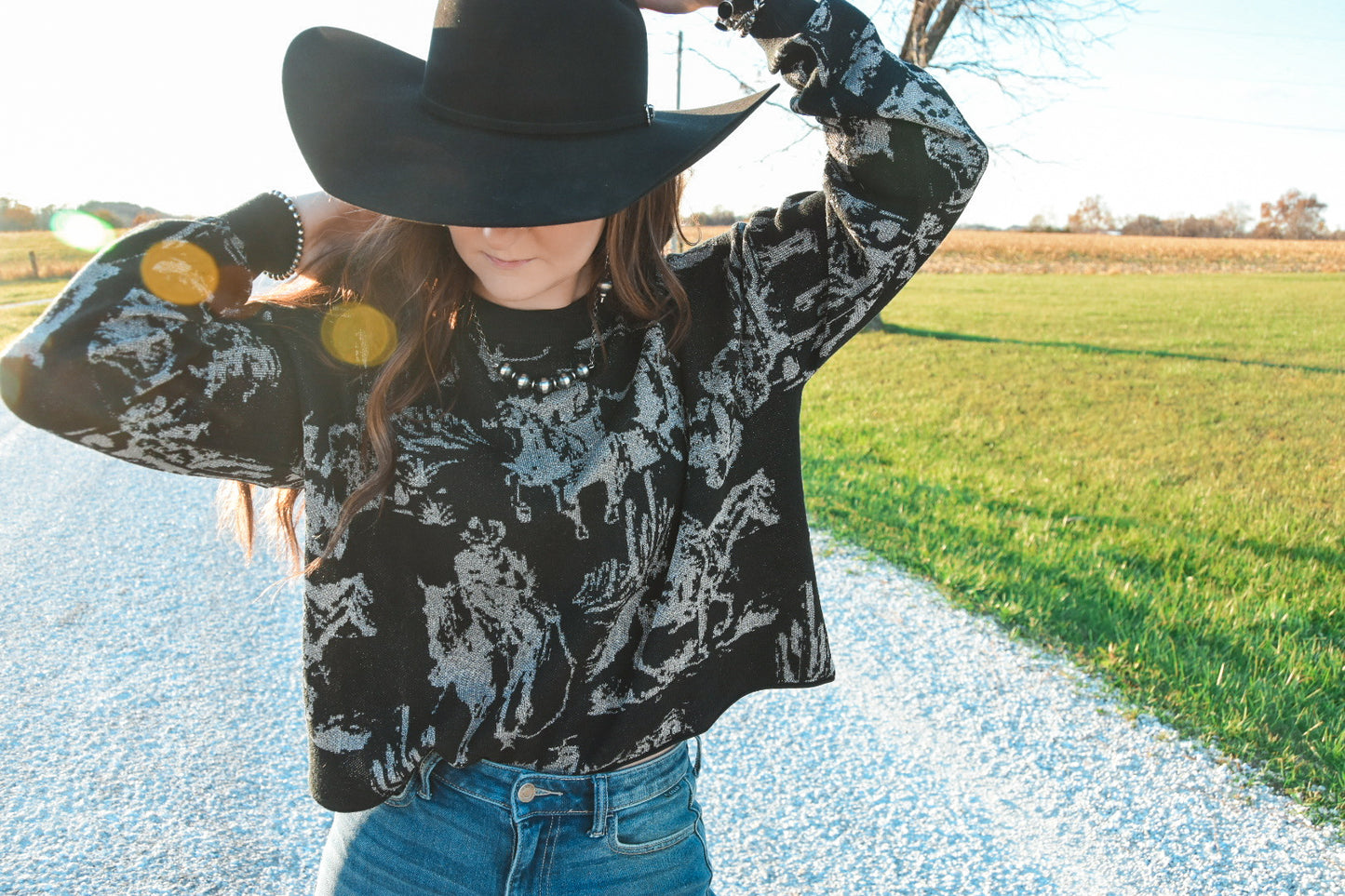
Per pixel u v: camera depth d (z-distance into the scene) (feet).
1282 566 17.01
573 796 3.95
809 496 20.20
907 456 26.02
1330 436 31.53
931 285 118.93
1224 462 27.04
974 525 18.40
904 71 3.75
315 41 3.52
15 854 8.27
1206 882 8.34
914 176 3.71
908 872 8.47
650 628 3.89
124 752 9.90
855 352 54.08
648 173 3.19
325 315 3.59
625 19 3.32
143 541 16.97
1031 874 8.45
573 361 3.77
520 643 3.75
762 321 3.92
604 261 3.78
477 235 3.28
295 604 13.92
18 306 71.26
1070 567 15.98
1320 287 117.60
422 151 3.22
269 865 8.26
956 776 9.95
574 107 3.25
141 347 3.11
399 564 3.64
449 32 3.26
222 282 3.43
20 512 18.97
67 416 3.04
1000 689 11.75
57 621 13.23
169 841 8.52
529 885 3.95
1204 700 11.27
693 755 10.30
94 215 167.94
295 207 3.63
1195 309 86.84
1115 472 25.16
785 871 8.48
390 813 4.01
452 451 3.60
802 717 11.10
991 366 48.62
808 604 4.14
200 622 13.25
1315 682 11.93
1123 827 9.12
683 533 3.84
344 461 3.54
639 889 4.10
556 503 3.65
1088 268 157.07
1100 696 11.59
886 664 12.42
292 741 10.19
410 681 3.71
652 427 3.75
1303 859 8.66
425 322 3.54
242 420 3.38
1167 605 14.38
